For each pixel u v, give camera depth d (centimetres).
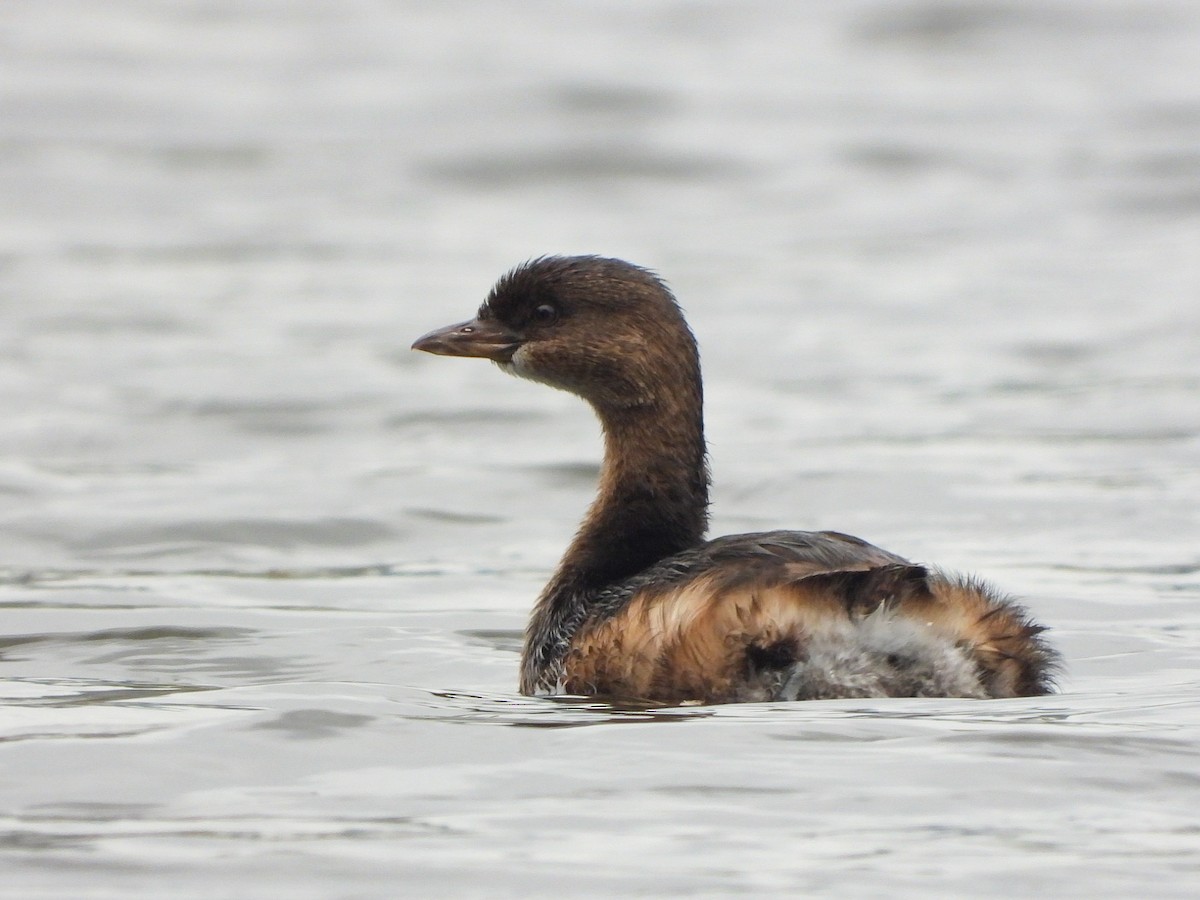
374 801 752
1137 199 3697
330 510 1636
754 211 3719
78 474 1791
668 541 1077
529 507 1677
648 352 1087
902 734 826
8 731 862
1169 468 1766
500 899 649
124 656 1127
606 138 4300
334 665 1103
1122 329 2566
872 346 2512
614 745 822
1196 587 1332
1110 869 672
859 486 1711
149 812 741
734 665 895
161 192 3853
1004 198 3788
